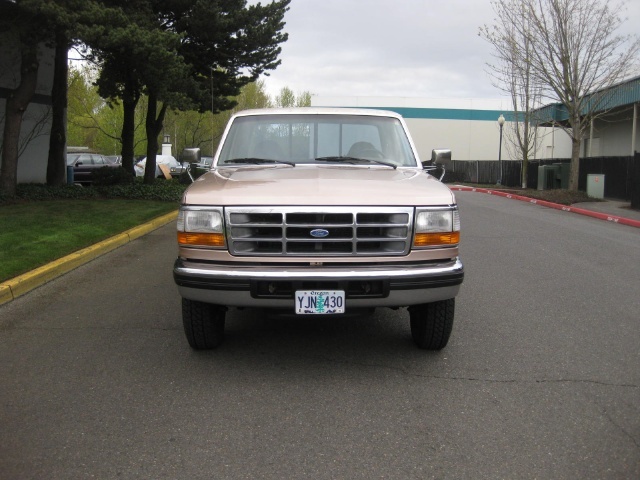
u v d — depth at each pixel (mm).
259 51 19359
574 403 3914
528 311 6129
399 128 5676
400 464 3162
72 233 9633
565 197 18828
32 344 5074
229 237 4082
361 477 3039
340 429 3551
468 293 6875
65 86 16594
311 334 5352
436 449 3322
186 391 4094
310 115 5625
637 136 25016
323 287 4020
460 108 46594
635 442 3393
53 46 14172
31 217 11125
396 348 4977
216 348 4949
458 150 46938
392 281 4035
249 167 5180
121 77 16297
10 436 3455
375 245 4133
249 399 3967
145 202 15203
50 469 3100
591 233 12094
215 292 4086
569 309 6215
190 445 3355
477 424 3619
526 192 22875
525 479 3021
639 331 5477
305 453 3273
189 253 4180
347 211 4035
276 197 4070
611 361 4695
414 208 4117
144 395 4031
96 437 3445
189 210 4164
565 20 18359
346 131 5551
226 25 17500
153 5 16562
